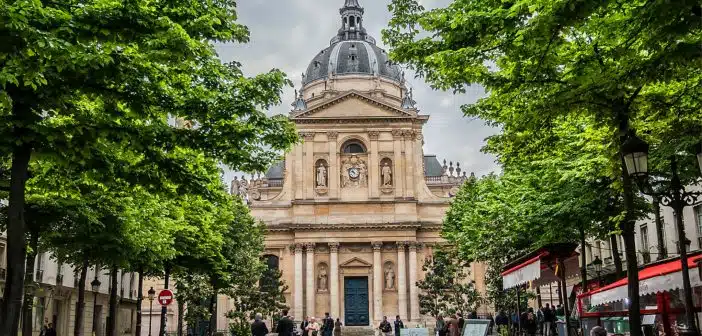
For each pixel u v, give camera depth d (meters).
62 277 49.06
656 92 16.47
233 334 52.56
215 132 19.27
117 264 29.70
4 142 16.03
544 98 15.43
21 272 15.91
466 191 59.16
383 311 73.81
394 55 17.36
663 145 18.80
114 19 14.73
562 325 30.36
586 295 21.61
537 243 33.22
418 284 60.12
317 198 75.88
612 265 44.12
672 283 16.52
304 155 76.75
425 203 76.38
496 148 20.58
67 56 13.53
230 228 53.34
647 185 15.04
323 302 74.31
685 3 10.34
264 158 20.78
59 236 27.89
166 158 18.92
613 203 26.12
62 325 49.66
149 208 30.11
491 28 14.35
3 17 12.14
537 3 12.82
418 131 77.44
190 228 39.09
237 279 52.88
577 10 10.92
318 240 74.88
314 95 94.50
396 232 74.94
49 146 16.62
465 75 16.94
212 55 20.48
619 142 15.45
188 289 44.69
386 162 76.88
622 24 14.14
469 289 57.97
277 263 76.00
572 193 27.70
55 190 22.31
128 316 65.94
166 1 18.52
